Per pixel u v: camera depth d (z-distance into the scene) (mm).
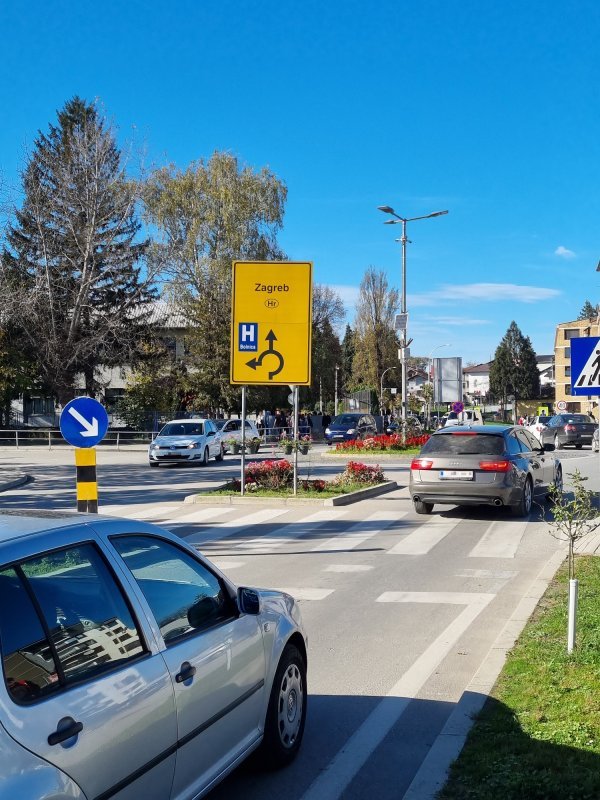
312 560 10789
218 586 4168
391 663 6383
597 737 4465
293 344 17531
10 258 43375
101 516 3734
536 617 7105
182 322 51750
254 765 4430
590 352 8672
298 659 4738
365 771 4492
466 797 3936
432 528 13398
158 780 3213
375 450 33125
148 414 48656
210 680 3662
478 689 5438
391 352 74625
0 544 2918
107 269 44500
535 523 13766
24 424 56062
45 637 2855
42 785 2518
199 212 48000
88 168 43625
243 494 17328
